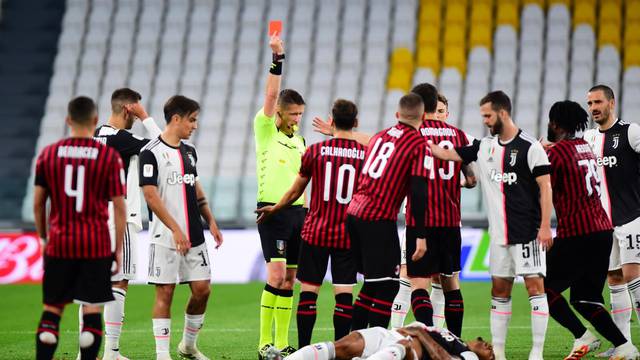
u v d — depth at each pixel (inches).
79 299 863.1
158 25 3336.6
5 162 2974.9
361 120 2984.7
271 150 1136.2
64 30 3344.0
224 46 3272.6
